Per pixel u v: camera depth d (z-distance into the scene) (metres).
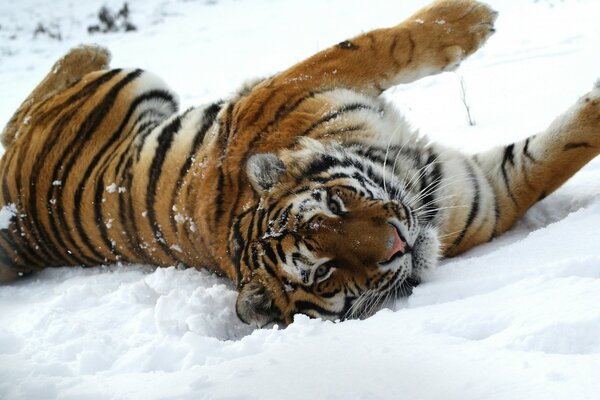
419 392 3.09
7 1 24.09
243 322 5.10
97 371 4.34
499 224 6.13
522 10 13.57
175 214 6.53
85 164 7.60
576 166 5.93
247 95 6.71
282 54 15.25
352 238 5.14
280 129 6.20
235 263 5.75
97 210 7.22
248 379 3.51
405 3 17.17
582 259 4.12
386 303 5.22
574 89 8.32
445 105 9.33
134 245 7.08
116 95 8.15
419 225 5.43
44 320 5.34
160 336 4.80
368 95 6.59
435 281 4.91
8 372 4.33
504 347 3.38
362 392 3.18
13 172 7.99
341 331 4.04
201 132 6.91
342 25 16.52
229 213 6.03
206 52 17.14
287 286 5.30
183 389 3.53
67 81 9.64
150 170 6.94
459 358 3.33
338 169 5.65
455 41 6.78
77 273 7.61
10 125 9.35
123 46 19.25
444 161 6.25
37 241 7.73
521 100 8.59
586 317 3.34
